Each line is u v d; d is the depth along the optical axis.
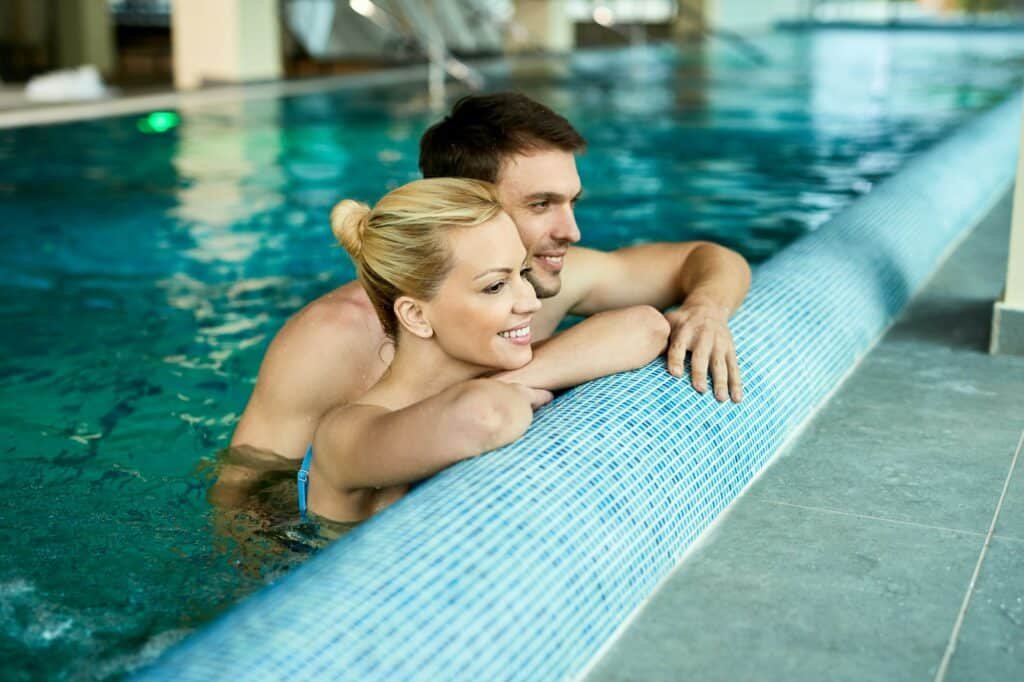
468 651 1.31
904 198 3.89
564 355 1.92
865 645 1.42
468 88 10.29
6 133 7.37
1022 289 2.62
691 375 2.01
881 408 2.31
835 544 1.71
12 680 1.57
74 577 1.86
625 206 5.39
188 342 3.33
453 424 1.60
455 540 1.44
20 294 3.87
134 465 2.38
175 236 4.73
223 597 1.79
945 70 13.00
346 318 2.12
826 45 17.28
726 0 19.77
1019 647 1.41
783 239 4.70
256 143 7.12
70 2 11.58
